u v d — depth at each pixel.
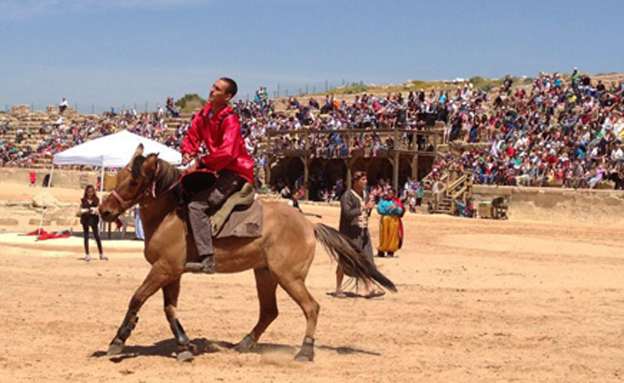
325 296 15.76
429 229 34.59
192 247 9.64
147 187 9.57
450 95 68.81
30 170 68.62
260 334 10.52
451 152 53.00
